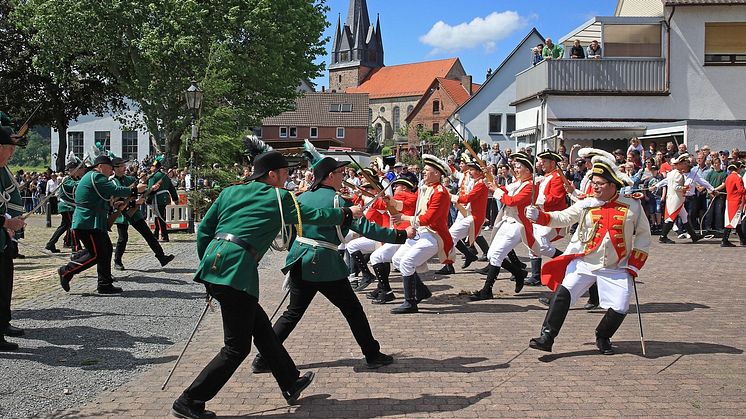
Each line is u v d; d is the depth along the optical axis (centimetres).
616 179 602
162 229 1642
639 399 501
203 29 2967
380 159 1332
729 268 1143
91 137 4391
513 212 891
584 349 638
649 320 755
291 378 498
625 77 2497
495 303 866
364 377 562
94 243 910
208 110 2242
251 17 3030
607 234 604
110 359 621
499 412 478
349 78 12338
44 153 7238
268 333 496
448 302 875
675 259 1260
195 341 691
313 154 606
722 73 2494
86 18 2980
